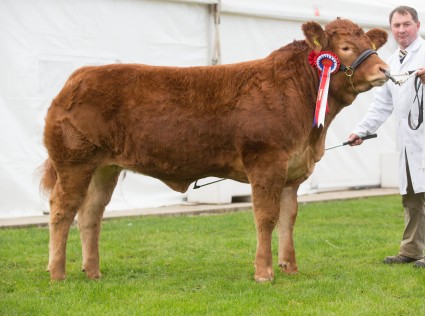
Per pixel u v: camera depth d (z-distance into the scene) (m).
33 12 11.88
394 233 10.18
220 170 7.07
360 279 7.13
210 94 6.92
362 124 8.30
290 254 7.44
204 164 7.00
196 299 6.39
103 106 6.96
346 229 10.64
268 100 6.81
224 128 6.85
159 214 12.39
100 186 7.36
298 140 6.86
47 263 8.20
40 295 6.62
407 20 7.73
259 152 6.79
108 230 10.67
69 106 7.00
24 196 11.95
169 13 13.23
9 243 9.48
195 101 6.92
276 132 6.74
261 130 6.74
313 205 13.69
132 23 12.87
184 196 13.87
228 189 13.73
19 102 11.83
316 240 9.59
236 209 13.20
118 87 7.00
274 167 6.76
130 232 10.46
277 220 6.91
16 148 11.84
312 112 6.98
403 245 8.05
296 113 6.82
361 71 6.82
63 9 12.16
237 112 6.82
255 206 6.88
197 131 6.88
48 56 12.05
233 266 8.00
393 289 6.71
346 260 8.29
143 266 8.06
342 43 6.87
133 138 6.96
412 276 7.23
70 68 12.29
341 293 6.55
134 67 7.15
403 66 7.85
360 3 15.38
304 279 7.19
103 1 12.54
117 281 7.25
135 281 7.22
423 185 7.68
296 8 14.44
